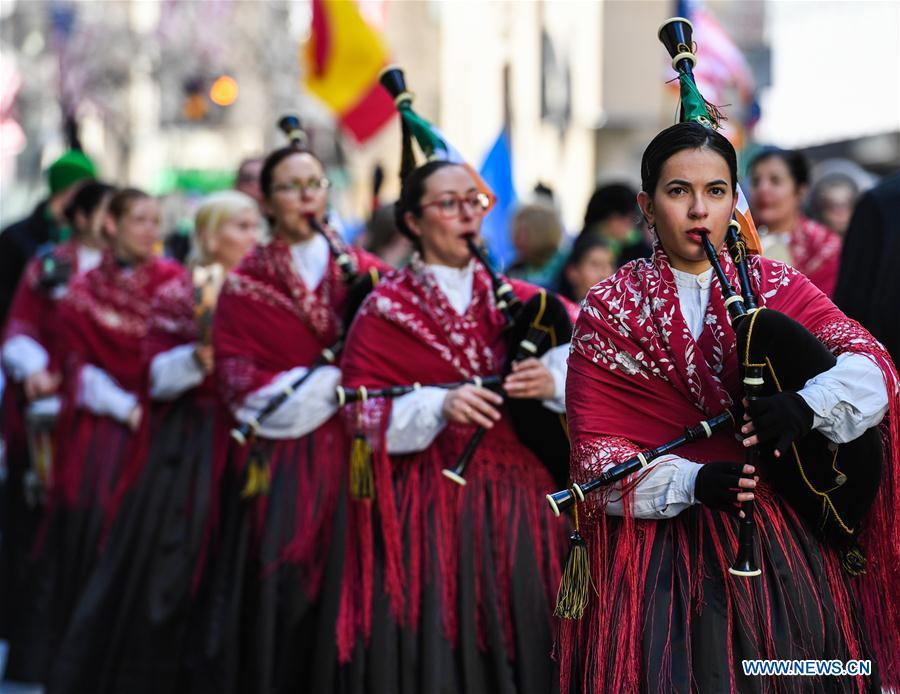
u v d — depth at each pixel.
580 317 5.94
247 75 37.78
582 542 5.75
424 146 8.45
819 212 14.26
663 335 5.74
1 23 37.62
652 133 31.56
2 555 12.55
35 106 38.56
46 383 12.08
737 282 5.76
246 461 9.19
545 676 7.80
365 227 13.28
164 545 10.31
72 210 12.56
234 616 9.07
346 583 8.09
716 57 17.84
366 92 17.03
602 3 31.22
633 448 5.73
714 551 5.71
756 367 5.37
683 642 5.62
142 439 10.62
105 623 10.30
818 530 5.76
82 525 11.52
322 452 8.99
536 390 7.69
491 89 39.12
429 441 7.85
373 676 7.85
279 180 9.25
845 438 5.34
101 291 11.84
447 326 7.98
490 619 7.78
